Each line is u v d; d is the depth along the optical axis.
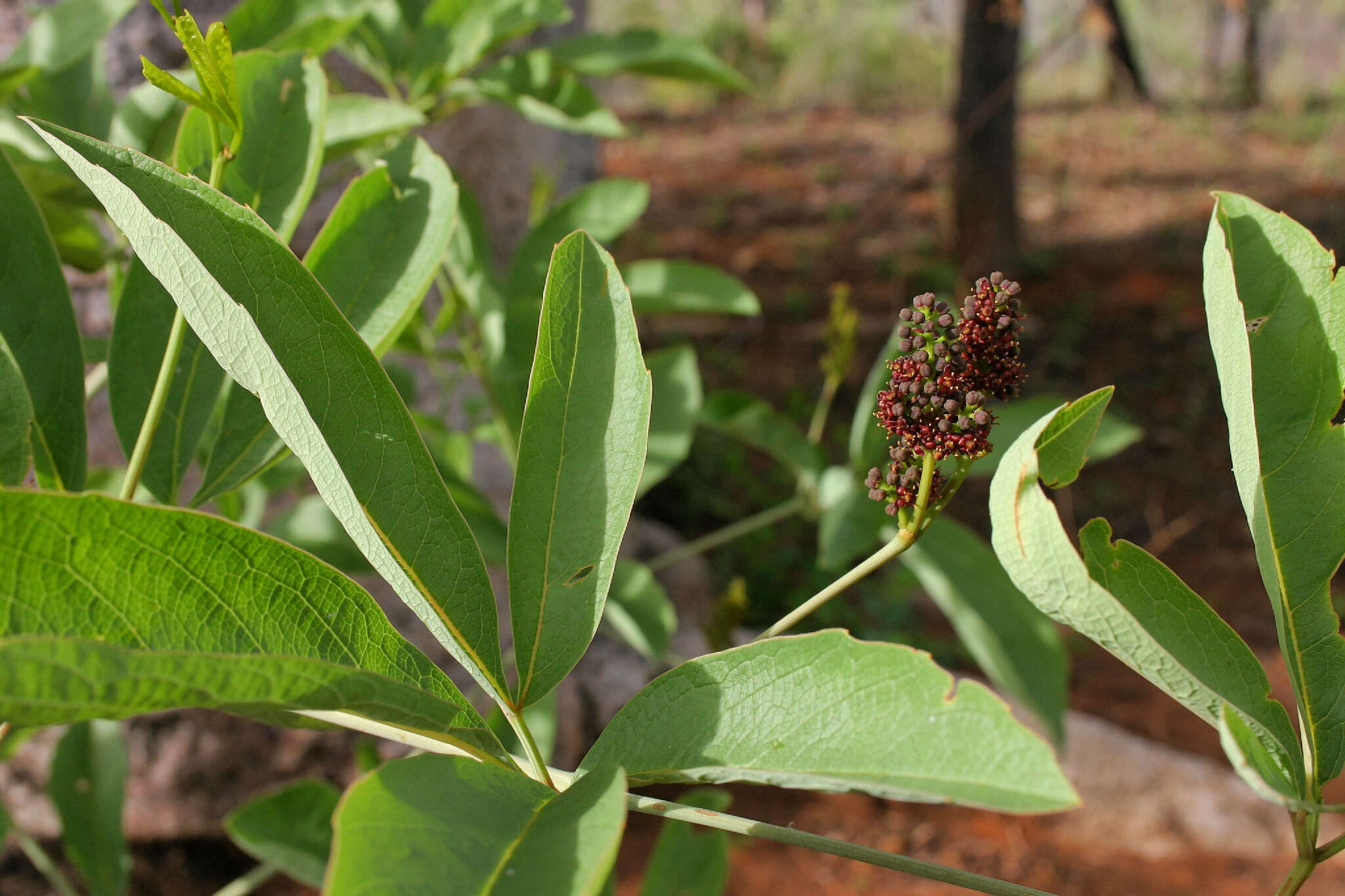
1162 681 0.22
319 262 0.31
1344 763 0.25
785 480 1.98
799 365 2.50
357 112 0.43
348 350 0.24
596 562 0.25
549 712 0.55
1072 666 1.56
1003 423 0.57
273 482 0.52
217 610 0.22
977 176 2.94
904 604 1.61
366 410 0.24
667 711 0.23
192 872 0.92
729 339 2.65
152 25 0.65
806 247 3.41
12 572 0.20
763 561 1.72
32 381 0.30
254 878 0.57
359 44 0.53
